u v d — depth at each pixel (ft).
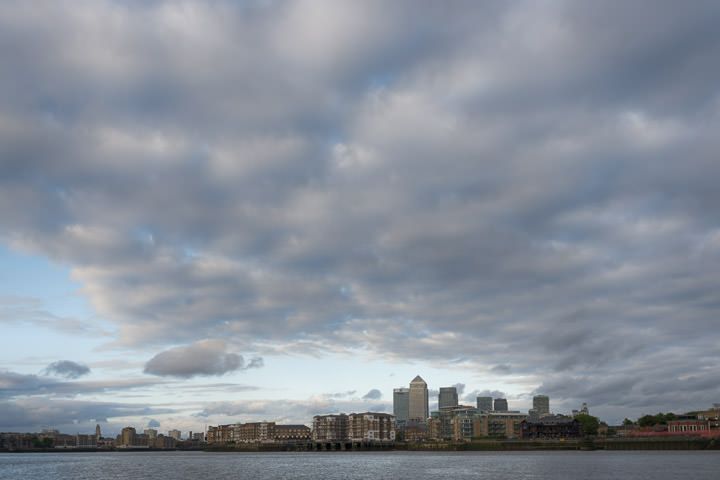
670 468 635.25
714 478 515.09
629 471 603.26
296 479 600.39
